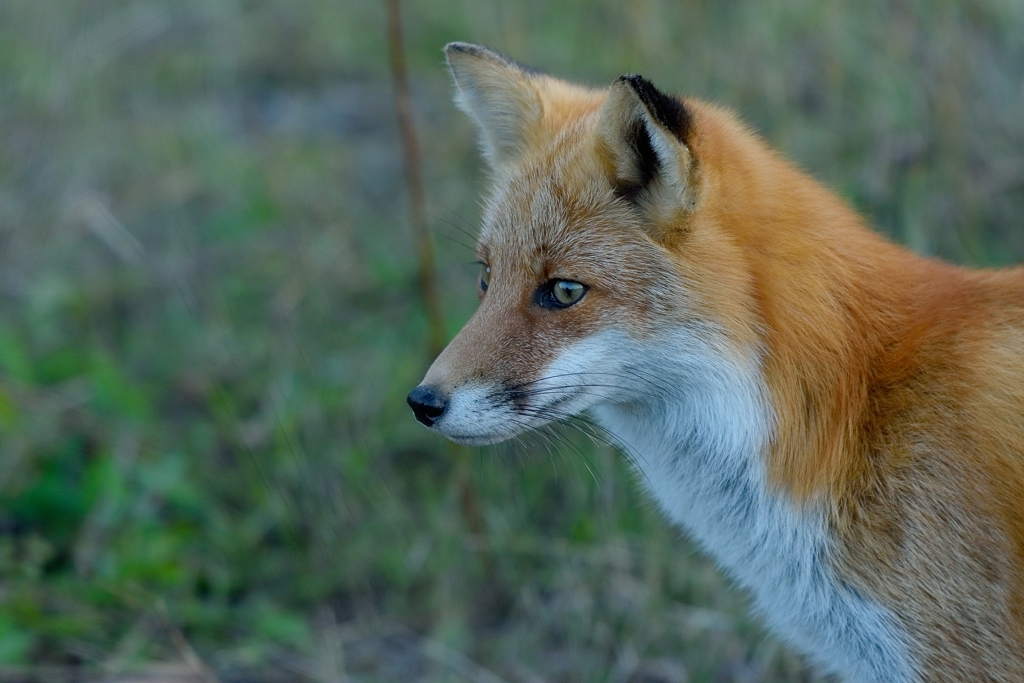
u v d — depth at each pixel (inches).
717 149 258.7
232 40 676.7
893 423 251.3
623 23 513.3
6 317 494.3
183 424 453.4
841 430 252.5
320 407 434.9
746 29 477.7
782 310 254.1
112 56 605.0
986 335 252.1
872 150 454.3
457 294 472.7
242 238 527.5
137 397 443.2
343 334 472.1
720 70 471.5
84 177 542.3
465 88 305.4
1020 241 438.3
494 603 386.6
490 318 266.8
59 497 402.0
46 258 521.3
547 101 290.8
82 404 440.5
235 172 559.5
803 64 497.4
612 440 302.0
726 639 357.1
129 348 490.0
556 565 386.6
